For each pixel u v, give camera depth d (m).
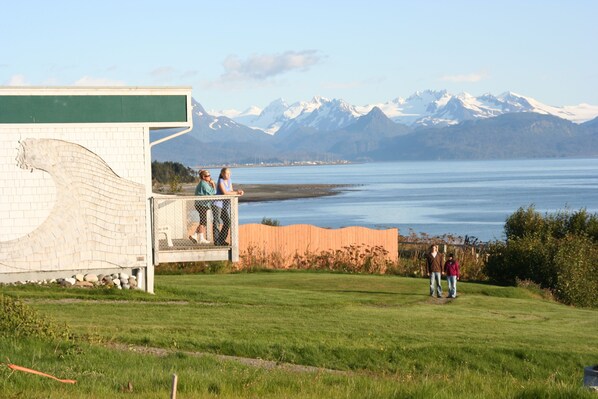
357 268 46.56
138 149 29.88
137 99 29.81
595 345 24.89
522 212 55.81
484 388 17.08
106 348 19.31
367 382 17.27
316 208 140.00
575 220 54.06
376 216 120.94
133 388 15.69
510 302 35.31
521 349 22.50
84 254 29.41
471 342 23.75
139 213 29.89
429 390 15.93
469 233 94.56
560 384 17.23
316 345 21.45
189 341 21.09
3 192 28.59
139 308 26.75
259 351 20.67
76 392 15.05
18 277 28.83
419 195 181.25
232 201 30.38
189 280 37.91
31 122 28.80
